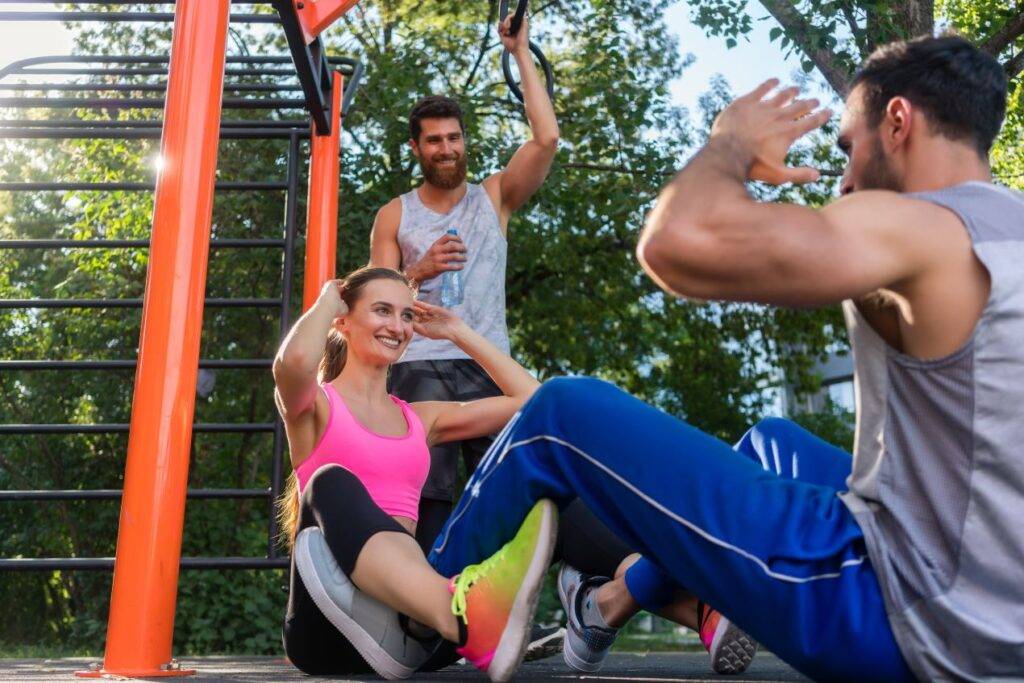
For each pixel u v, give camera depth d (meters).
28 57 3.71
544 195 8.22
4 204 9.53
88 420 9.05
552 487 1.46
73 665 2.86
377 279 2.17
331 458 2.02
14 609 8.87
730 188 1.13
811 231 1.06
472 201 2.88
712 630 1.89
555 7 9.48
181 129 2.09
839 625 1.18
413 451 2.10
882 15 5.54
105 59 3.75
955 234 1.08
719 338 11.03
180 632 6.32
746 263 1.07
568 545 1.92
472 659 1.57
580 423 1.40
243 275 8.40
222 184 3.67
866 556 1.19
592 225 8.91
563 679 1.80
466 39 9.40
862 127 1.24
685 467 1.30
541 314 9.88
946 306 1.07
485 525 1.56
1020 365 1.06
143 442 1.95
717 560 1.26
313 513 1.78
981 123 1.19
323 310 1.96
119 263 8.98
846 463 1.71
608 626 1.85
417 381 2.68
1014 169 8.06
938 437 1.11
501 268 2.87
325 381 2.20
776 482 1.28
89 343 8.81
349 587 1.72
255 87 3.66
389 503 2.05
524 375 2.30
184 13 2.15
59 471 8.80
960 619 1.09
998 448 1.06
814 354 11.34
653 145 8.73
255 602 6.38
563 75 9.44
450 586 1.59
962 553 1.10
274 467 3.44
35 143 9.56
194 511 7.45
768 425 1.81
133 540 1.92
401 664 1.76
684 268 1.10
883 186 1.22
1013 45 6.79
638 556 1.89
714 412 11.24
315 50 3.37
